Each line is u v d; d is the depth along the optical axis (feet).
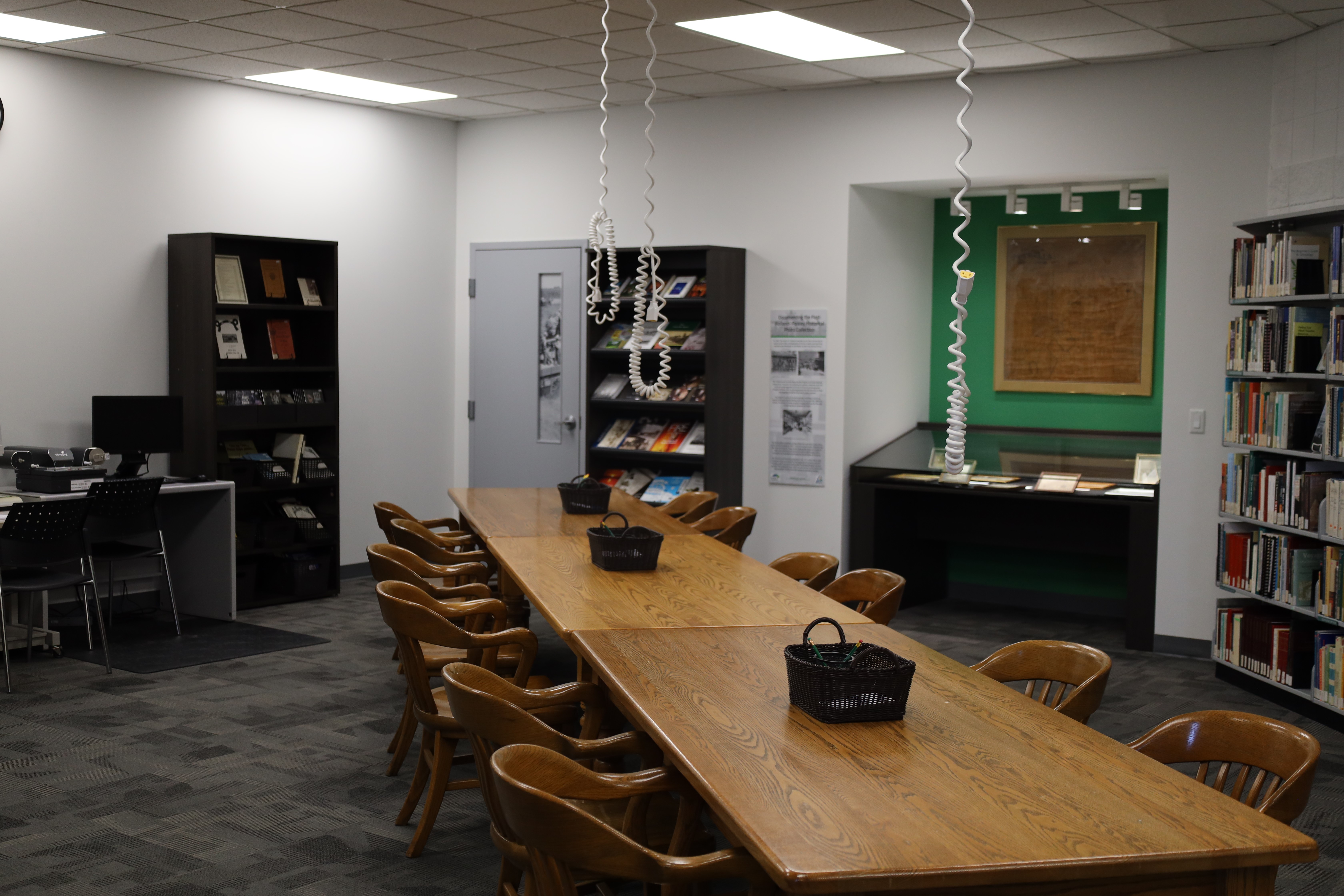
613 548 13.85
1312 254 17.66
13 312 21.58
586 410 26.89
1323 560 17.44
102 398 21.71
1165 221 24.20
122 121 22.97
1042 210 25.55
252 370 23.85
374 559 14.02
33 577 18.61
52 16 19.19
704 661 9.90
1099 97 21.63
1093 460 23.79
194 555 23.26
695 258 26.09
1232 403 18.92
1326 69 18.66
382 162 27.68
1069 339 25.36
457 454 29.86
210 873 11.50
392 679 18.76
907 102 23.48
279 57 22.08
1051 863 6.02
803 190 24.70
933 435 26.43
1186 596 21.30
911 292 26.53
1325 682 16.69
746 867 6.84
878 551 24.44
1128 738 16.12
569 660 20.07
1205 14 17.93
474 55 21.84
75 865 11.66
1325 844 12.77
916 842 6.25
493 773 7.31
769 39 20.16
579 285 27.66
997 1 17.34
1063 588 25.25
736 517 19.02
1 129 21.24
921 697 9.05
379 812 13.20
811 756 7.59
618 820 9.34
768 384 25.35
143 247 23.38
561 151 27.81
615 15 18.66
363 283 27.45
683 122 26.07
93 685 18.22
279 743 15.52
